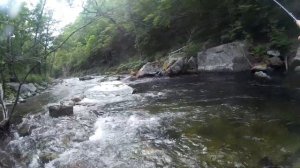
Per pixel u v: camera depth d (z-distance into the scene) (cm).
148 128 659
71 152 553
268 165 435
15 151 610
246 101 810
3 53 830
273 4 1407
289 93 851
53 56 3969
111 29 3219
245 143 522
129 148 552
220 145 526
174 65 1553
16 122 850
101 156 523
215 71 1433
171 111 788
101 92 1255
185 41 2136
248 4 1498
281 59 1243
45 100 1269
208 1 1792
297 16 1375
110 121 741
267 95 855
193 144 543
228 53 1415
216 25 1730
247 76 1200
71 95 1336
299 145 488
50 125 745
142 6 2480
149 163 482
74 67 4903
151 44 2486
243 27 1512
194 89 1076
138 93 1127
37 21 844
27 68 1301
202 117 703
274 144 504
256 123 620
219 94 936
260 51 1329
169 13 2092
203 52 1526
